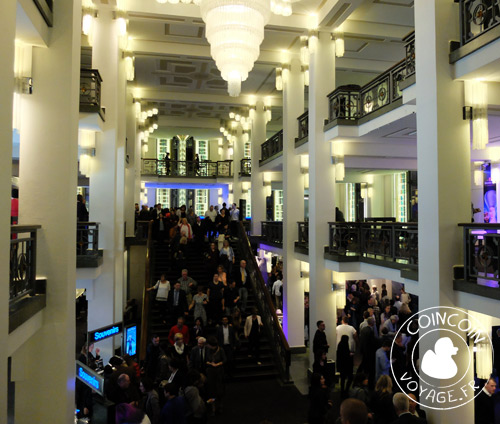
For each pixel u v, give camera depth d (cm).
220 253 1323
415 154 1143
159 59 1333
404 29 1155
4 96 295
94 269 892
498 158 931
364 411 325
